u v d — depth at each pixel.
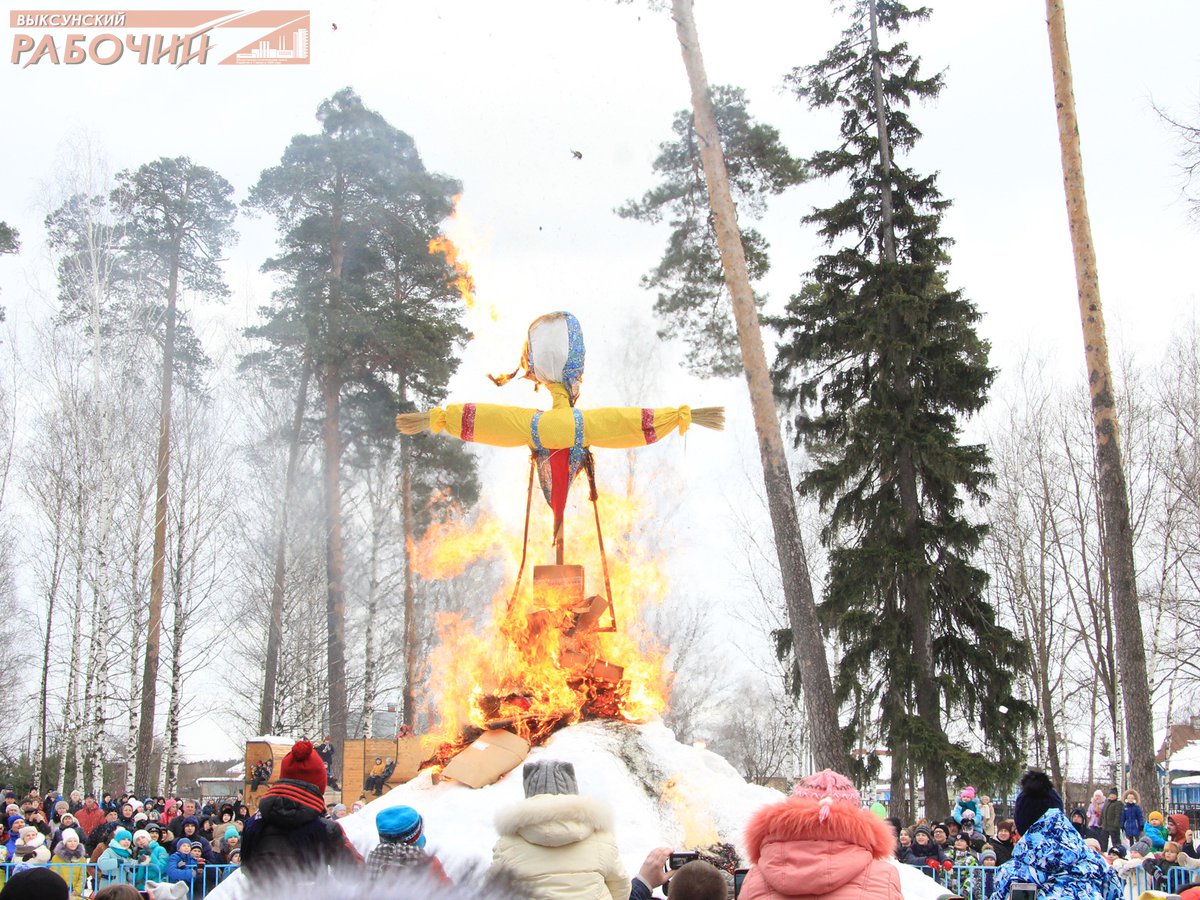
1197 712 35.56
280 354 32.44
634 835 8.26
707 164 16.91
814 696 15.46
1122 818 16.19
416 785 9.12
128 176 36.25
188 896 12.00
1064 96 16.33
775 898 4.51
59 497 30.39
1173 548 32.38
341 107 32.72
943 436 23.11
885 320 23.19
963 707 22.98
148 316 33.88
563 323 10.46
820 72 24.81
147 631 31.44
